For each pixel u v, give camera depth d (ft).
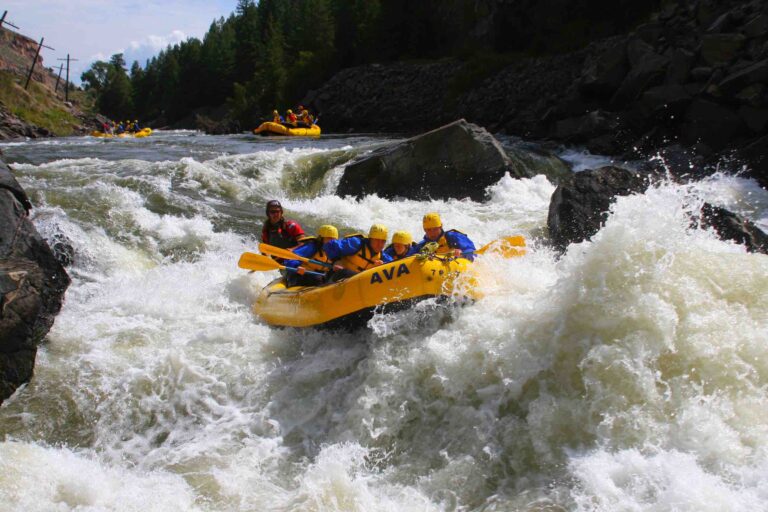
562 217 27.07
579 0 104.58
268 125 98.58
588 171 28.78
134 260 24.98
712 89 44.29
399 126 112.27
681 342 13.56
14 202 19.29
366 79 129.18
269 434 15.31
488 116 89.71
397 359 15.87
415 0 154.10
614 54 56.59
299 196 39.29
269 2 295.48
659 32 55.52
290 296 19.71
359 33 162.30
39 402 15.79
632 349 13.47
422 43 152.46
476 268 18.16
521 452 13.02
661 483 11.27
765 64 41.60
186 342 18.44
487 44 127.03
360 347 17.30
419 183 38.01
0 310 15.85
